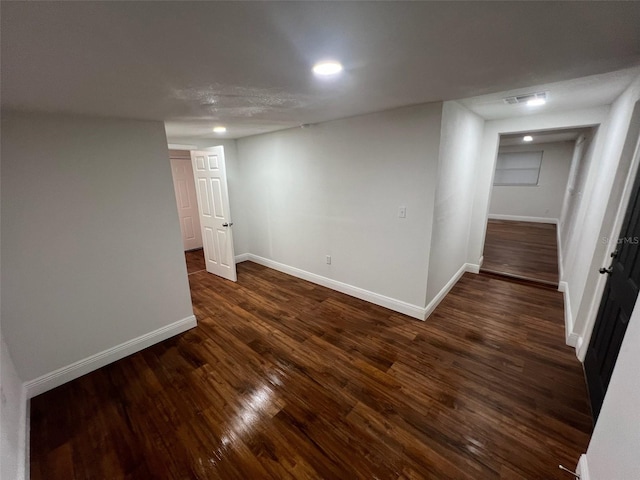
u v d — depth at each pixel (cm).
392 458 158
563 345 252
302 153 357
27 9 77
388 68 146
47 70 123
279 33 104
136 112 211
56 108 184
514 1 86
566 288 333
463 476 148
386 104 236
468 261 423
